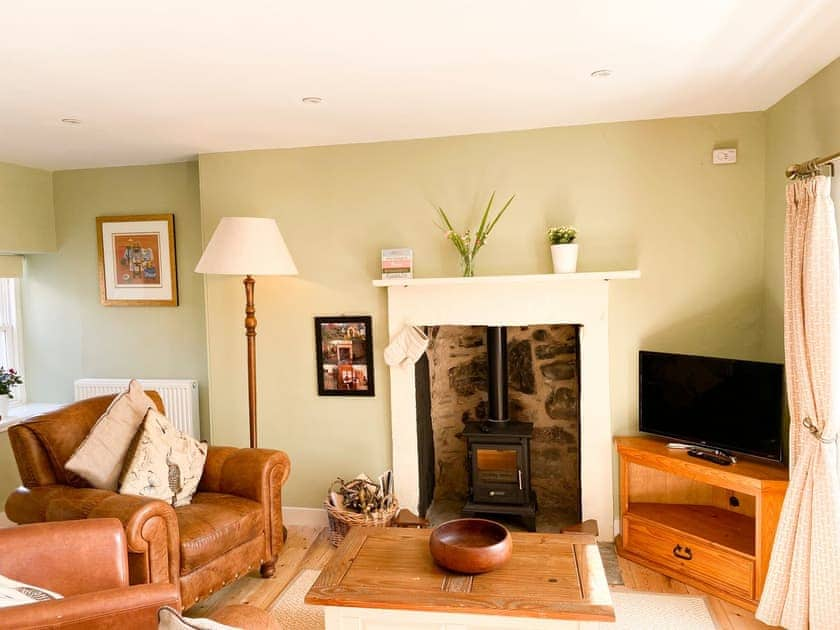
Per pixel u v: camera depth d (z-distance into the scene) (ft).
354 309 13.03
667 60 8.41
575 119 11.52
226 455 10.94
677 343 11.80
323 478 13.38
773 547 8.82
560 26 7.17
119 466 9.68
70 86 8.92
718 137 11.41
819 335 8.17
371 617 7.04
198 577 9.07
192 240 14.73
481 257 12.40
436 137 12.46
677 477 11.80
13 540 6.54
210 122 11.05
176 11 6.50
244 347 13.55
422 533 8.75
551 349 14.06
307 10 6.55
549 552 8.06
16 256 15.51
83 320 15.49
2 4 6.25
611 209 11.87
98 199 15.16
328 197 12.98
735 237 11.47
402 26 7.04
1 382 13.98
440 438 14.80
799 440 8.80
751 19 7.10
